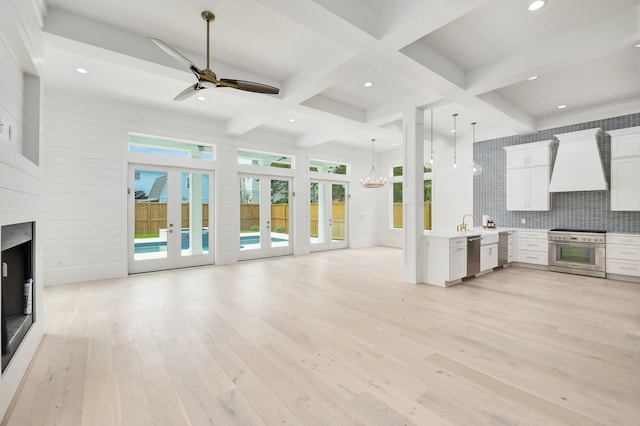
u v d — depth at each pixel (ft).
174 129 18.95
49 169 15.30
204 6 9.04
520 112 17.89
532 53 11.10
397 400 6.19
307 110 15.85
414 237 15.85
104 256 16.75
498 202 22.43
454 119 19.98
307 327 10.02
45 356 8.02
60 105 15.52
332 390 6.54
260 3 7.75
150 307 12.00
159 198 19.02
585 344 8.73
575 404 6.04
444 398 6.26
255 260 23.07
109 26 9.90
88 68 13.01
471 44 11.10
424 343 8.84
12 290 7.86
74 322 10.41
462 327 10.03
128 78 14.05
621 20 9.29
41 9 8.61
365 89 15.26
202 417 5.69
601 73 13.37
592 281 16.31
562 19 9.71
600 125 17.65
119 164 17.15
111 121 16.89
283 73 13.39
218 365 7.59
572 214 19.11
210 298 13.24
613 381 6.85
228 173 21.56
